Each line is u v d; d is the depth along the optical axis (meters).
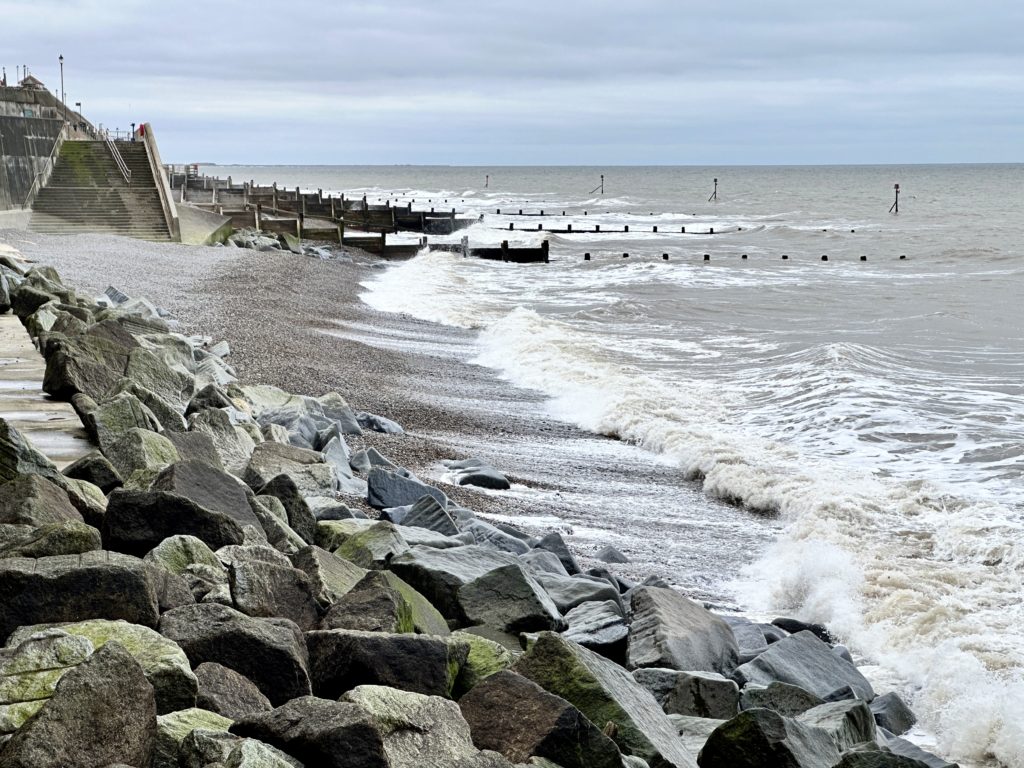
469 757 4.27
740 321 31.45
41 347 12.59
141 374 11.00
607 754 4.77
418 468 14.55
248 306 27.41
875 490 14.27
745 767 5.47
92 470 7.47
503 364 23.77
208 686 4.53
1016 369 22.55
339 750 3.90
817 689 8.02
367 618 5.70
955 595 10.82
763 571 11.76
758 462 15.55
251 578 5.75
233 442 10.28
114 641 3.96
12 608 4.69
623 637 7.73
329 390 18.66
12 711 3.86
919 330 28.94
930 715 8.75
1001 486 14.59
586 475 15.59
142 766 3.80
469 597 7.46
